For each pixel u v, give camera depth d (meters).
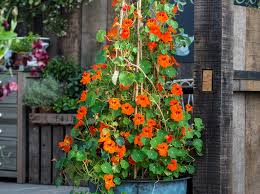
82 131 4.53
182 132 4.17
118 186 4.13
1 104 7.48
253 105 4.50
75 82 7.57
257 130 4.54
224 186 4.13
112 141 4.13
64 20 8.09
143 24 4.44
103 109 4.34
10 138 7.46
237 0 6.79
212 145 4.14
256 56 4.51
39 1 8.01
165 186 4.14
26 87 7.38
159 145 4.12
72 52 8.08
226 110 4.15
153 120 4.19
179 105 4.27
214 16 4.13
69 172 4.34
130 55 4.30
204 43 4.16
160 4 4.43
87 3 7.99
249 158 4.47
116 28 4.49
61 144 4.46
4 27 3.54
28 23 8.31
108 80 4.36
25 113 7.45
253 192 4.50
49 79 7.41
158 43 4.36
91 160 4.25
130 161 4.22
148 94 4.30
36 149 7.34
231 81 4.19
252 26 4.47
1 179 7.71
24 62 4.10
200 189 4.18
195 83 4.20
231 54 4.19
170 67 4.39
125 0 4.51
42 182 7.32
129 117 4.32
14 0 8.17
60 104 7.29
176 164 4.16
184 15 7.44
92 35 8.00
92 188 4.31
